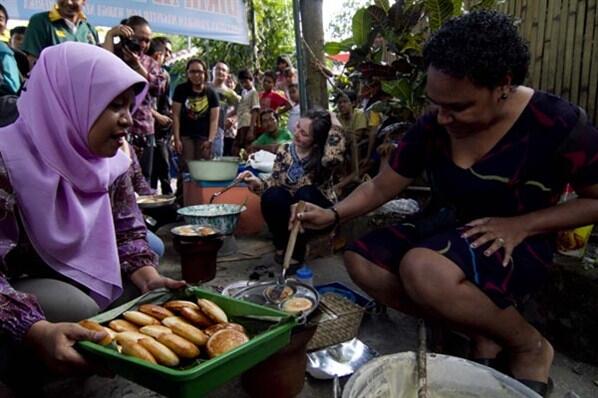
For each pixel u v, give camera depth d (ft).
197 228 7.89
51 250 4.16
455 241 3.82
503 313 3.78
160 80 13.26
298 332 4.20
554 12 6.89
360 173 9.37
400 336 5.76
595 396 4.49
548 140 3.66
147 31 11.91
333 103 11.32
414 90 7.01
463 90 3.36
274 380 4.26
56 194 4.11
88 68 3.97
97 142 4.10
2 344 3.71
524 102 3.75
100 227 4.40
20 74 8.92
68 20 9.73
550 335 5.38
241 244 10.00
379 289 4.48
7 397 3.88
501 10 7.66
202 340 3.35
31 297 3.34
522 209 3.93
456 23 3.44
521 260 3.81
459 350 5.01
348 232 9.11
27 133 4.11
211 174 10.52
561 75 6.89
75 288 4.20
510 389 3.14
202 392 2.82
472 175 3.92
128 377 3.00
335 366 4.86
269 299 4.80
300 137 8.57
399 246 4.44
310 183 8.66
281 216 8.43
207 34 16.01
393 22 7.83
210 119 13.67
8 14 12.33
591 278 4.93
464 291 3.69
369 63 7.84
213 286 7.47
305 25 9.41
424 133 4.36
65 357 3.07
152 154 12.80
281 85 18.95
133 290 4.66
